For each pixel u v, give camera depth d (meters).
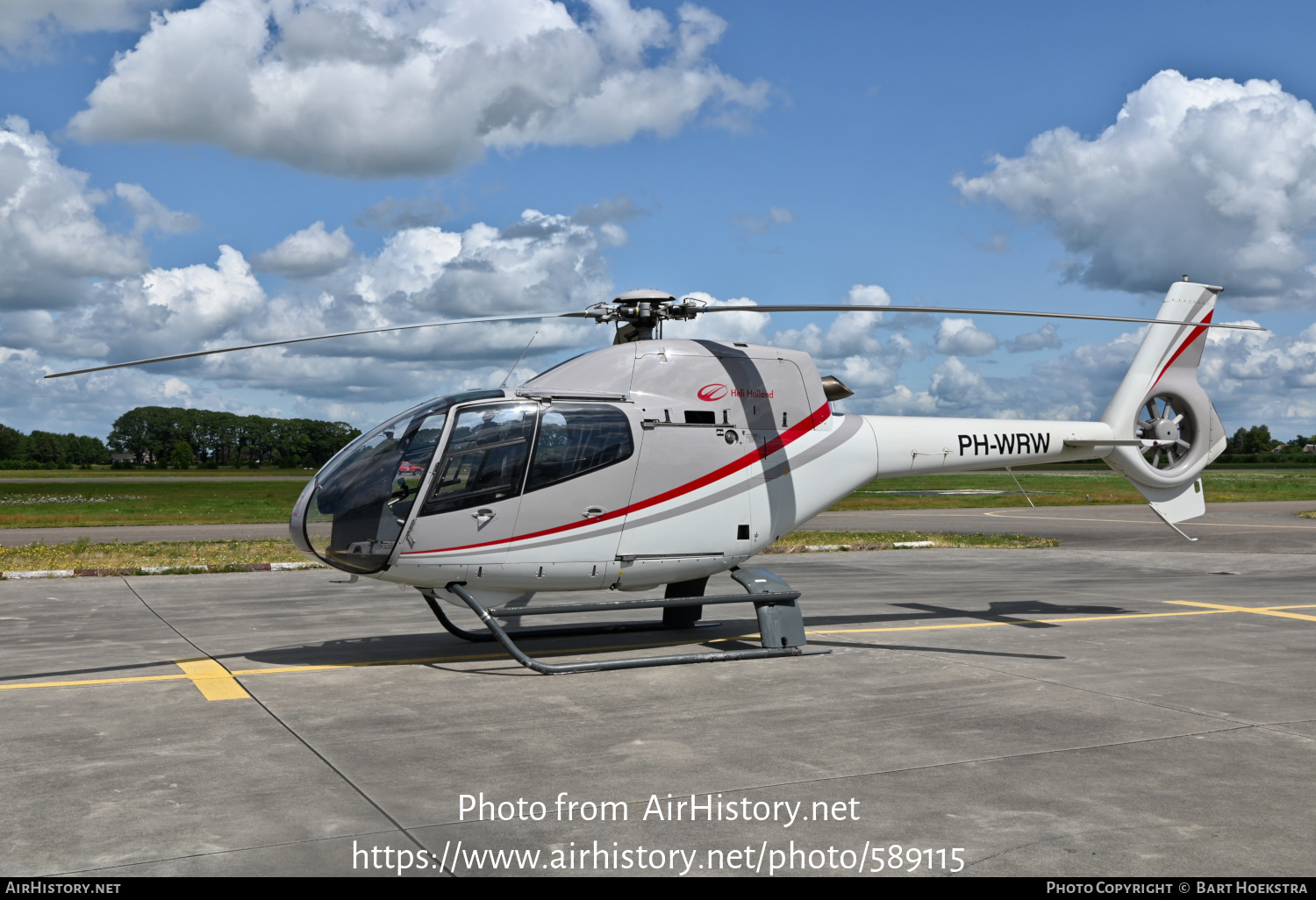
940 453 9.38
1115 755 5.22
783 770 4.95
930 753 5.26
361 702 6.50
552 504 7.50
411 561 7.18
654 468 7.89
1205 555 17.88
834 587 13.16
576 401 7.69
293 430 192.00
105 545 18.50
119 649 8.53
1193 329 10.63
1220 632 9.45
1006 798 4.52
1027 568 15.84
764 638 8.15
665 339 8.36
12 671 7.55
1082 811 4.34
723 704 6.43
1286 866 3.75
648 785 4.71
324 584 13.39
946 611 10.89
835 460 8.83
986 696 6.65
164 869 3.70
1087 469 120.00
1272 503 36.66
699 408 8.16
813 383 8.88
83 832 4.09
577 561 7.64
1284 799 4.52
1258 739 5.55
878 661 7.93
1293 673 7.48
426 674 7.45
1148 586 13.34
